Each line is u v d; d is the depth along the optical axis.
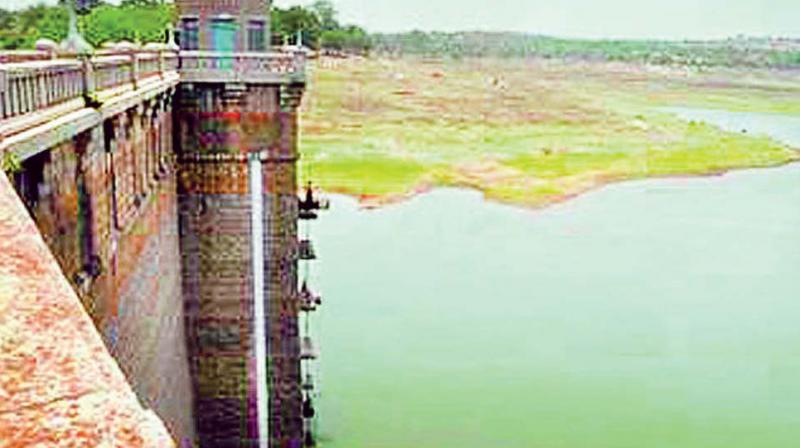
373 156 130.38
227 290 35.91
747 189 121.69
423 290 70.81
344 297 68.00
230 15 39.31
